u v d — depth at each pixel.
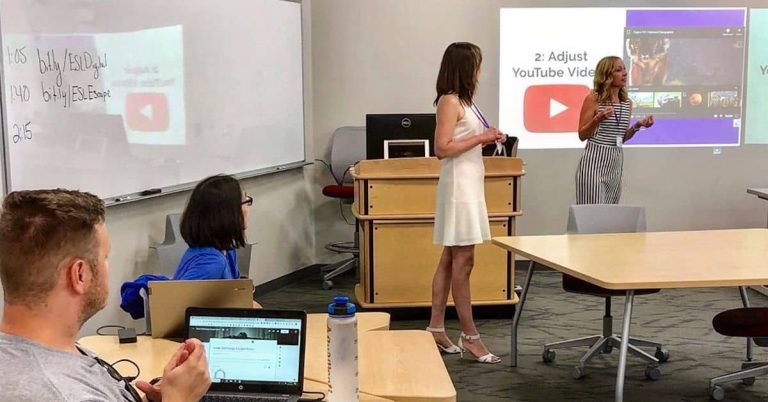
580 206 4.23
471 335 4.14
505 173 4.69
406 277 4.80
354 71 6.30
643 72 6.27
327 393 1.95
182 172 4.59
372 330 2.54
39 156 3.45
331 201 6.39
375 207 4.73
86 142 3.75
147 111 4.23
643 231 4.19
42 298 1.25
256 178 5.58
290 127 5.95
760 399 3.62
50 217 1.26
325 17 6.26
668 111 6.30
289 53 5.89
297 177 6.16
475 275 4.87
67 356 1.25
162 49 4.35
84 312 1.30
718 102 6.29
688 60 6.26
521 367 4.07
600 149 5.22
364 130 6.21
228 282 2.29
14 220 1.26
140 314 2.63
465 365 4.10
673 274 2.98
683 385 3.78
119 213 4.08
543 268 6.41
